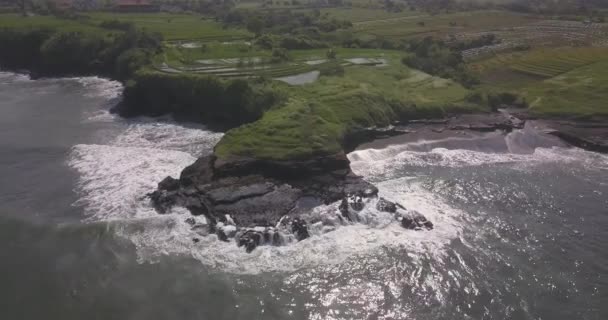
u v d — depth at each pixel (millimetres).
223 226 54344
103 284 47344
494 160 78688
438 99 98125
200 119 94750
